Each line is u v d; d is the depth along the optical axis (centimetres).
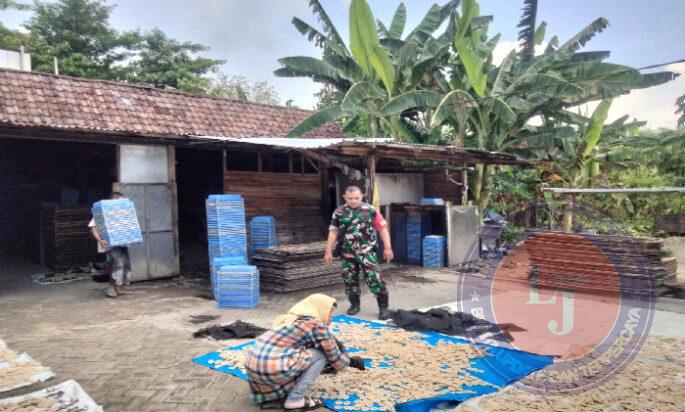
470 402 351
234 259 740
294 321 356
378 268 601
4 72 876
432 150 962
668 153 1734
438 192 1222
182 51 2759
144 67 2584
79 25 2536
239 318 629
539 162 1356
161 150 949
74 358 470
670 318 584
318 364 355
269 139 945
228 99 1180
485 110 1277
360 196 610
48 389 384
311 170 1228
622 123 1645
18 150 1274
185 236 1442
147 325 595
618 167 1553
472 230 1071
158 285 880
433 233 1099
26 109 823
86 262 1058
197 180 1438
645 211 1530
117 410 356
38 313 665
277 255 795
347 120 1573
